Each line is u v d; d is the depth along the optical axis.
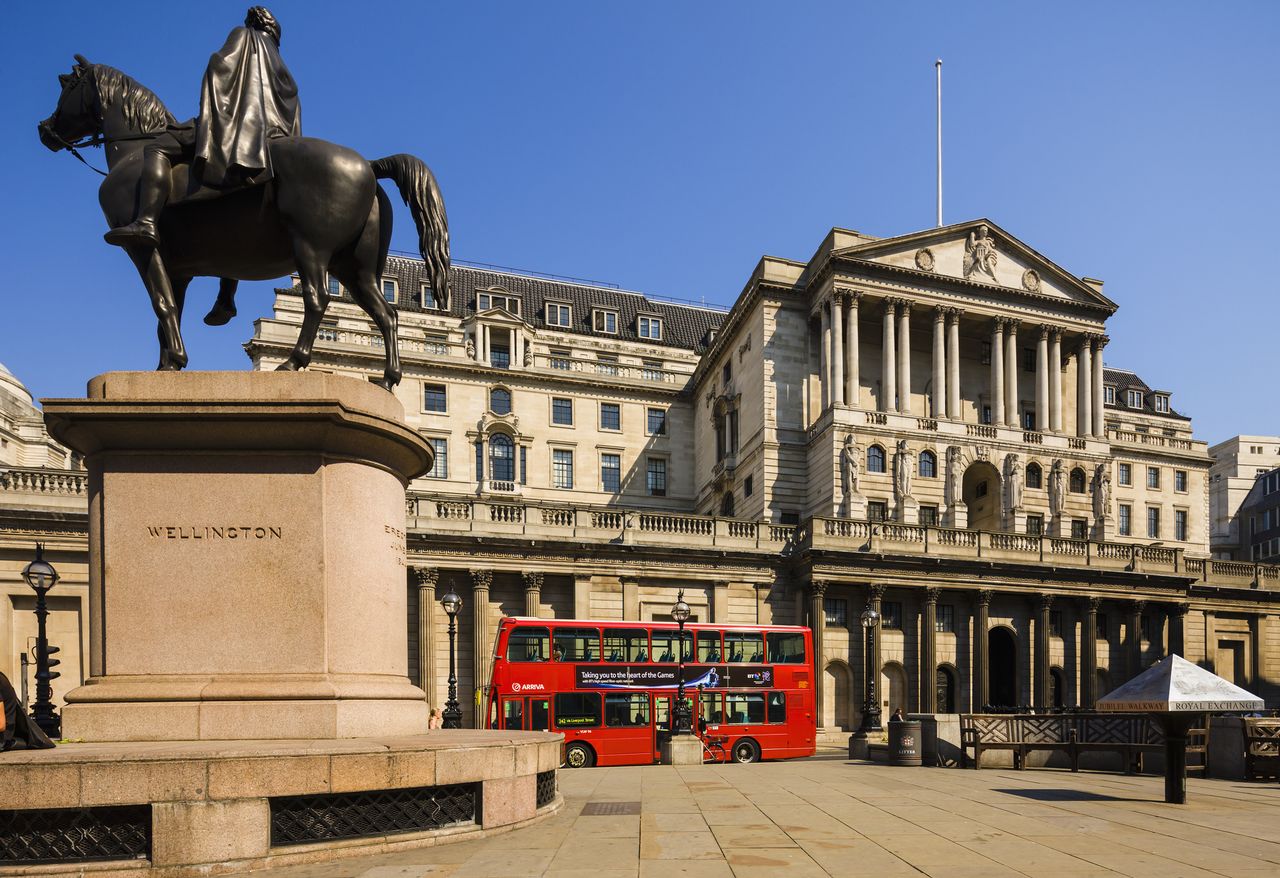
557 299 81.50
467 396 69.00
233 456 9.55
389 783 8.57
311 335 10.38
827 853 9.35
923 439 57.78
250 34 10.70
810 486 58.88
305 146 10.48
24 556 36.81
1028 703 52.16
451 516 44.56
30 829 7.60
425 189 11.30
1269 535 115.25
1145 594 54.81
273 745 8.62
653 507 73.44
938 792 15.52
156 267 10.09
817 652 47.44
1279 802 14.13
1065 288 63.47
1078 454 61.25
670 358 80.25
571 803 13.16
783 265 62.12
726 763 28.30
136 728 8.91
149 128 10.66
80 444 9.59
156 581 9.30
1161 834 10.77
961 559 50.31
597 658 30.81
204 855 7.71
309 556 9.48
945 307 60.50
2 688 8.63
